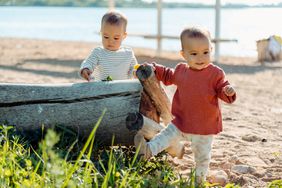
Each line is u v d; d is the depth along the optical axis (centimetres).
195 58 479
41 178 432
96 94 545
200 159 496
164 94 540
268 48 1675
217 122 492
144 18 4647
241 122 809
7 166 466
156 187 462
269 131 750
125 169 497
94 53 607
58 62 1620
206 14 5612
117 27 600
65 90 545
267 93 1109
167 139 501
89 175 452
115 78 611
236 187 490
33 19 5041
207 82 485
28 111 544
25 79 1213
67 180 417
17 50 2017
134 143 536
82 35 2908
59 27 3625
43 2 13888
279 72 1445
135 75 530
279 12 5594
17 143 528
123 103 546
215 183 509
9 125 546
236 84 1236
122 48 621
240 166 564
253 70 1484
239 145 661
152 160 542
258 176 547
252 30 2628
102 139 564
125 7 11475
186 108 491
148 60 1658
